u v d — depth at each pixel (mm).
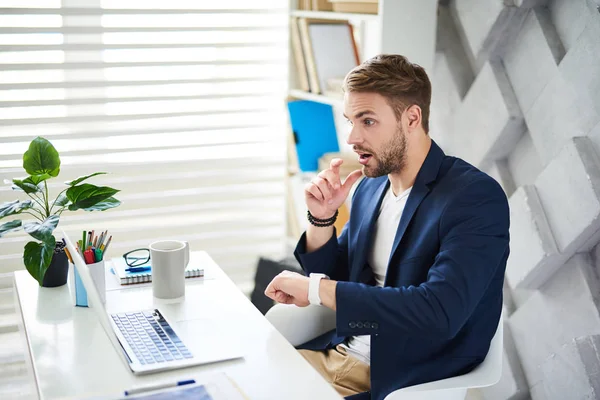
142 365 1434
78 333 1616
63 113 2953
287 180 3289
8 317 2914
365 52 3145
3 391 2543
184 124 3150
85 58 2939
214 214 3260
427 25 2574
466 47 2590
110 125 3035
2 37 2791
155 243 1845
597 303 2143
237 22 3158
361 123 1738
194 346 1527
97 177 3027
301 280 1635
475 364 1696
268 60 3234
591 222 2080
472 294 1560
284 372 1431
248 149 3289
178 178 3158
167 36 3045
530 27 2316
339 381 1808
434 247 1690
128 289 1869
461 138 2604
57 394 1336
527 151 2404
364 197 1980
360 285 1596
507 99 2389
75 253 1684
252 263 3346
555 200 2213
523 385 2402
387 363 1716
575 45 2154
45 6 2836
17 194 2875
